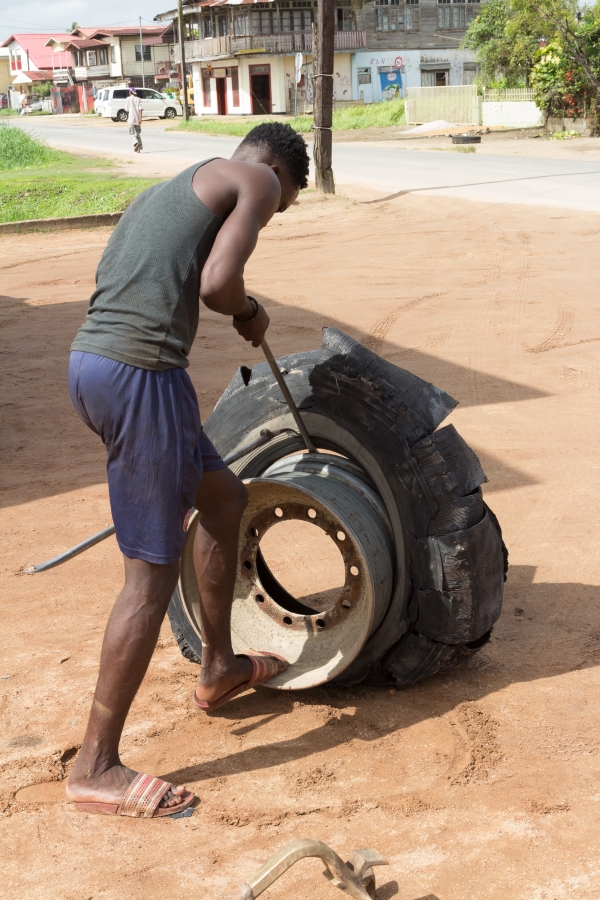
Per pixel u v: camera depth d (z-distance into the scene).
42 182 21.44
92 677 3.43
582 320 9.04
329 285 11.30
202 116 62.62
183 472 2.67
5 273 13.40
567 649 3.51
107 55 82.44
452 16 60.81
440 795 2.70
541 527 4.62
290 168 2.91
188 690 3.36
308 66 57.81
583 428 6.09
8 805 2.73
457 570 3.07
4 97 116.31
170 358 2.62
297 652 3.37
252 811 2.67
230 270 2.52
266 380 3.48
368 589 2.98
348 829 2.58
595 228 13.94
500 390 7.01
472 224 14.97
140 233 2.63
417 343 8.52
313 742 3.01
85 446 6.19
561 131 33.12
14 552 4.57
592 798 2.66
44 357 8.63
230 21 59.78
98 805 2.67
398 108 44.19
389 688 3.32
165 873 2.43
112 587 4.19
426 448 3.09
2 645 3.68
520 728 3.02
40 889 2.39
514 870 2.39
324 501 3.05
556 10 31.27
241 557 3.53
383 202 17.91
